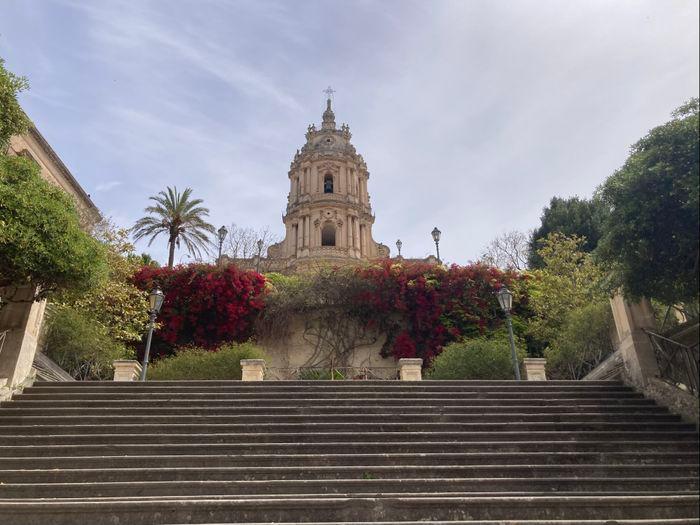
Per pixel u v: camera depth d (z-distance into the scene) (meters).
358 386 10.45
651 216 7.60
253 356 17.08
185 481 6.86
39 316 11.18
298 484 6.78
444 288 24.17
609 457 7.55
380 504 6.20
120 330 18.20
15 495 6.57
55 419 8.74
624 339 10.80
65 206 10.90
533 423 8.64
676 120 7.61
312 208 48.09
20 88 10.57
